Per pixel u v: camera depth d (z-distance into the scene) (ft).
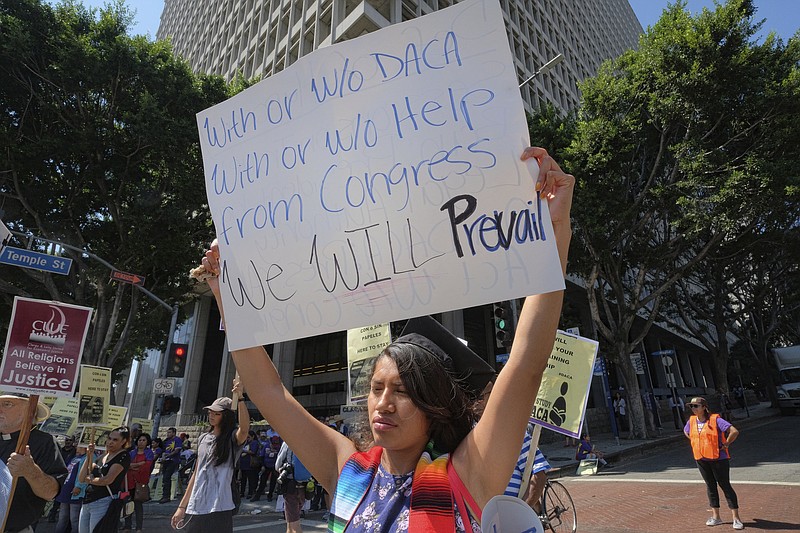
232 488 12.82
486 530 3.50
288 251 6.08
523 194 4.90
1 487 9.57
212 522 12.23
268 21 102.99
